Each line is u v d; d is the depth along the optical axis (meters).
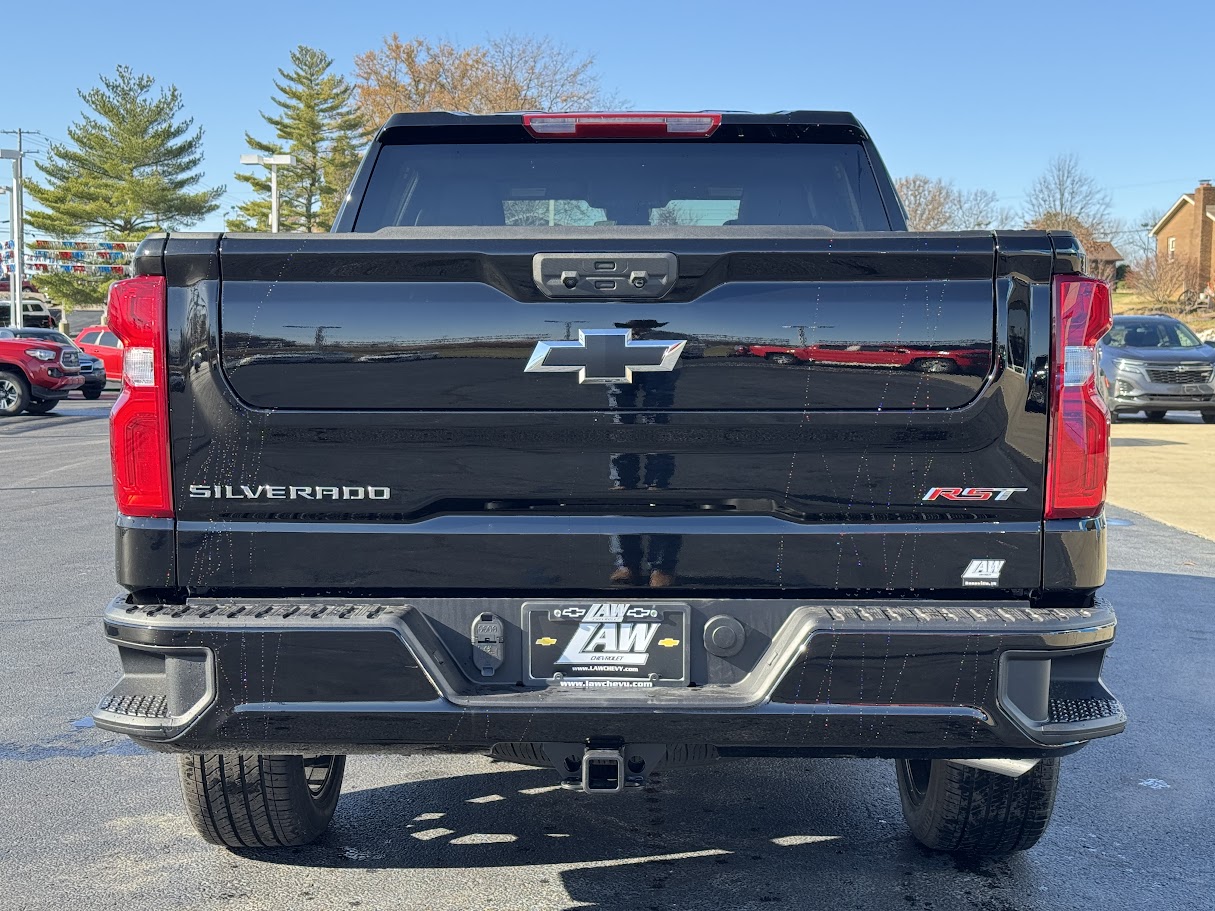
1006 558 2.74
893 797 4.26
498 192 3.98
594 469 2.74
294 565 2.77
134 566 2.77
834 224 3.98
